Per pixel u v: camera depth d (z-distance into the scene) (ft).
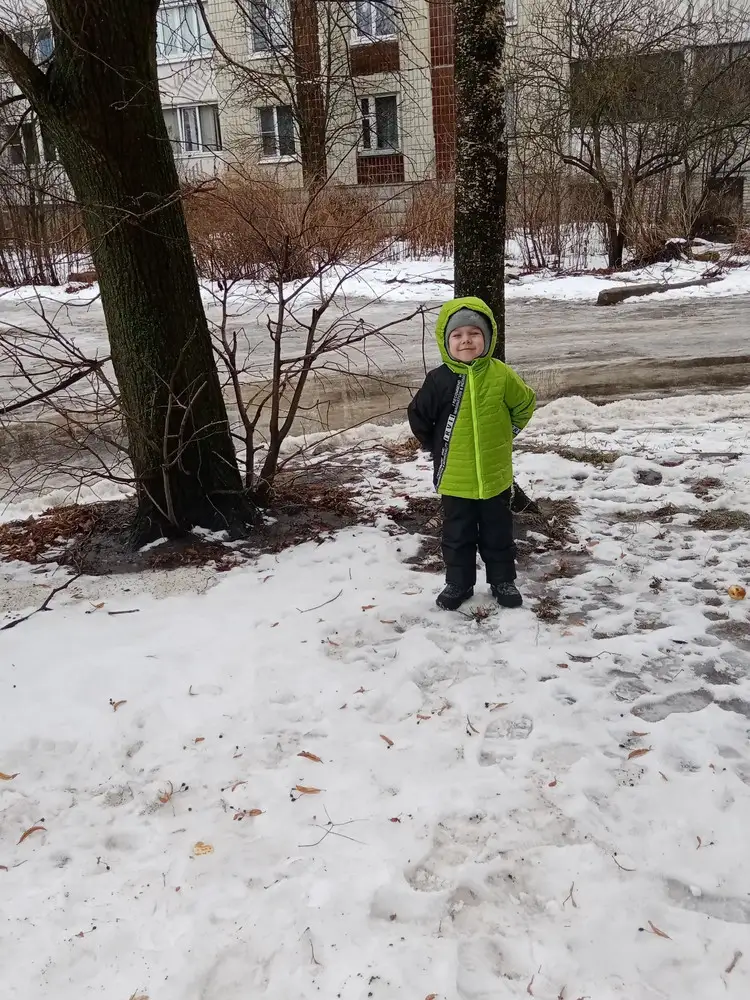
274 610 13.16
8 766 9.88
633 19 54.19
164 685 11.29
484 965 7.02
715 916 7.47
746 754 9.46
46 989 6.96
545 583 13.82
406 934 7.34
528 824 8.55
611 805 8.79
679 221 55.47
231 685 11.25
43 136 15.90
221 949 7.22
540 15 55.36
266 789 9.24
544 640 12.02
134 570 14.83
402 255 56.85
